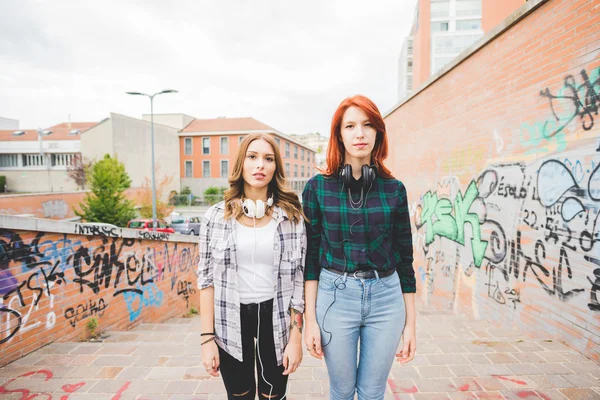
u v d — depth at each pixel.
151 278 5.13
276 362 1.56
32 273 3.01
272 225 1.56
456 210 5.21
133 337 3.72
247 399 1.56
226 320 1.51
